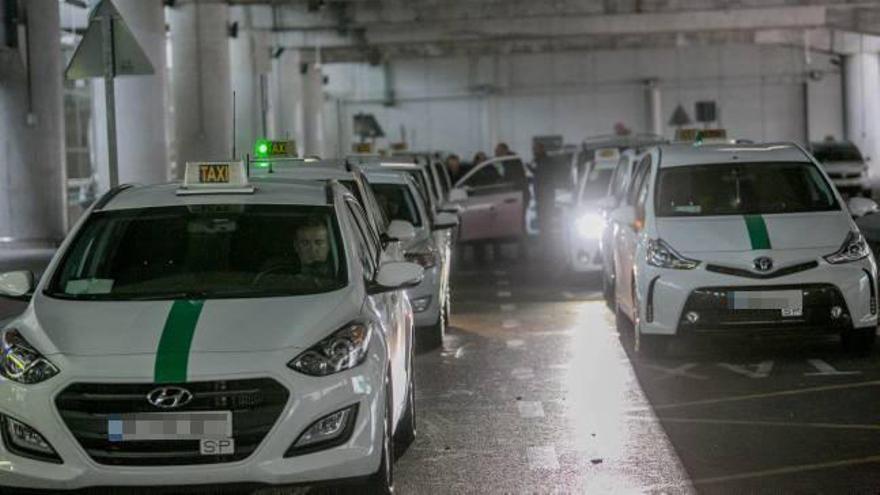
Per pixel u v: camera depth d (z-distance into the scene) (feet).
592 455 38.09
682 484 34.42
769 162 57.72
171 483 28.55
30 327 30.94
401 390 36.70
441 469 36.68
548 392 48.57
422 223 63.87
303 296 32.01
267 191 36.83
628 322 62.13
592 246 91.97
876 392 46.75
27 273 34.86
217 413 28.60
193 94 146.41
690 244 52.90
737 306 51.57
